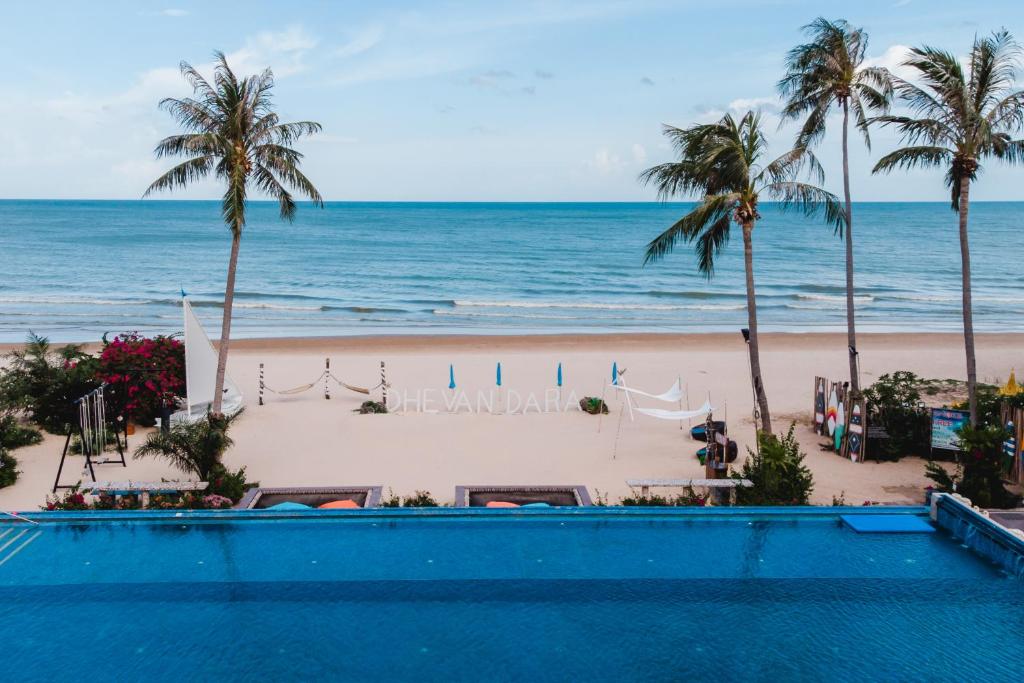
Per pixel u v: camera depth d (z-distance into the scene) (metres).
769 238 134.12
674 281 77.75
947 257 101.94
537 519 12.22
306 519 12.16
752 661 8.55
